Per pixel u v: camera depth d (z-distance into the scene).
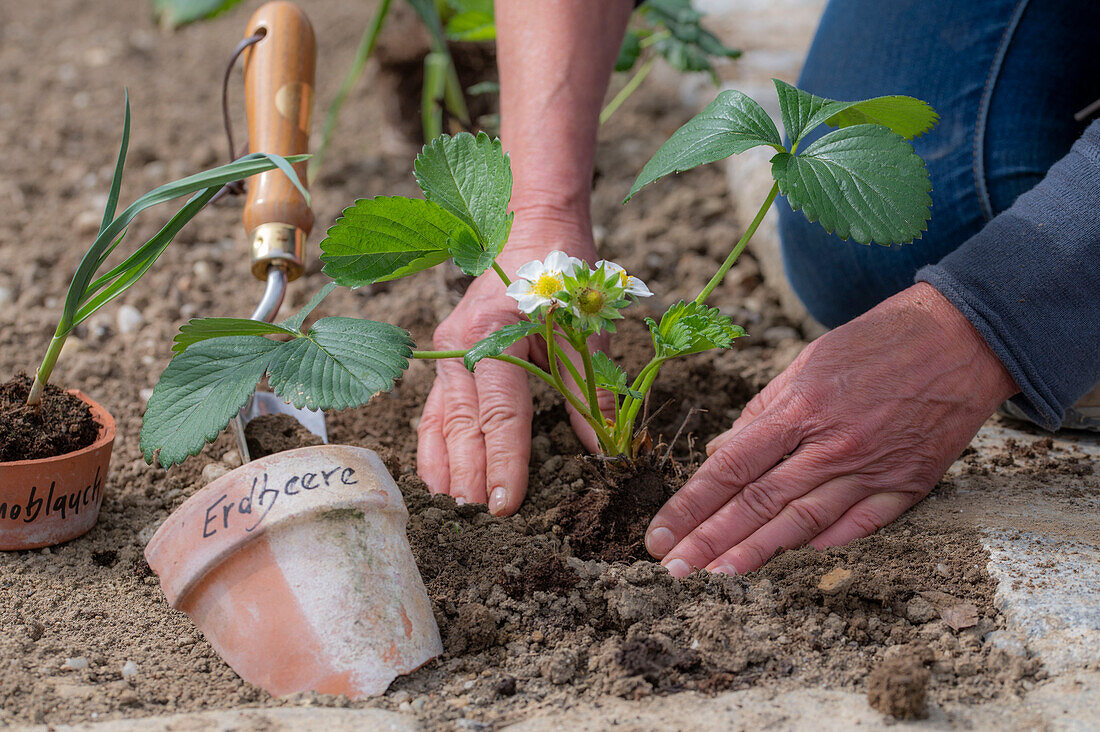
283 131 1.09
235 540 0.94
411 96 1.52
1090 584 0.98
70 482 1.03
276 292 1.07
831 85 1.22
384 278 0.99
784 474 1.02
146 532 1.06
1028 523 1.03
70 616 1.00
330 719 0.91
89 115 1.64
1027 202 1.04
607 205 1.45
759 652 0.96
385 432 1.16
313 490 0.94
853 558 1.00
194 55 1.90
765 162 1.40
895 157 0.98
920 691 0.92
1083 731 0.91
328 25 2.03
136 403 1.18
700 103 1.67
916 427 1.02
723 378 1.17
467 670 0.96
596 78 1.13
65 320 1.00
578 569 1.01
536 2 1.13
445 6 1.42
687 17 1.33
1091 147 1.03
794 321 1.31
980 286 1.03
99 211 1.41
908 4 1.18
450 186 1.00
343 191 1.46
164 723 0.91
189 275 1.33
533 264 0.99
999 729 0.92
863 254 1.19
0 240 1.37
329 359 0.97
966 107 1.16
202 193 1.02
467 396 1.08
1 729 0.91
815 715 0.92
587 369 1.00
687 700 0.94
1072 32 1.15
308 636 0.94
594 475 1.05
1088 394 1.12
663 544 1.02
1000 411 1.17
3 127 1.60
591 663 0.96
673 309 1.00
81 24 2.01
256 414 1.11
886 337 1.03
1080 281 1.02
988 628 0.97
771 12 1.92
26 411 1.02
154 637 0.99
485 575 1.00
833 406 1.02
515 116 1.13
